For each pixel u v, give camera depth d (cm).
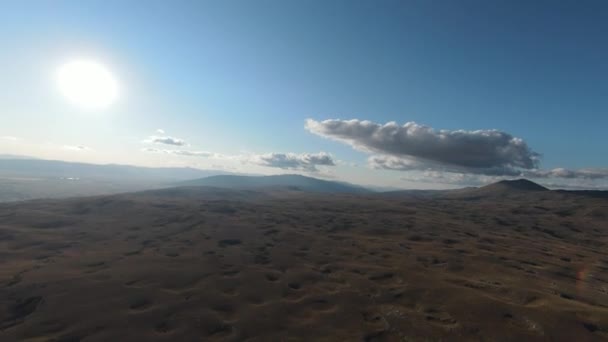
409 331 2616
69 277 3844
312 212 11994
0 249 5269
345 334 2573
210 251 5328
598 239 10838
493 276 4425
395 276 4162
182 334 2567
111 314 2900
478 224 12338
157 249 5425
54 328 2652
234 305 3139
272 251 5462
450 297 3356
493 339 2488
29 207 9369
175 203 11638
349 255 5391
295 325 2734
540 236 10594
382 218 11262
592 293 3947
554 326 2684
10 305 3095
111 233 6738
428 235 8131
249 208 11725
